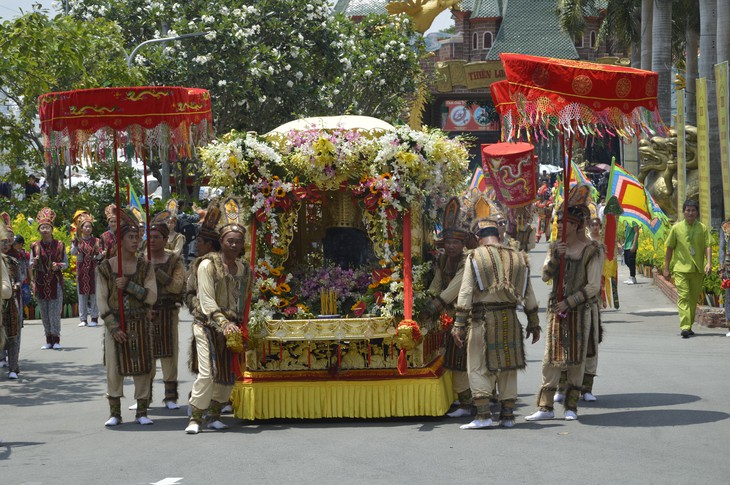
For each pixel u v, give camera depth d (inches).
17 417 448.8
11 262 556.7
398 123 434.0
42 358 633.6
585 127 402.0
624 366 536.1
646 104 398.0
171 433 398.9
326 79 1734.7
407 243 420.2
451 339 421.1
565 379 445.1
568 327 400.2
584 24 1875.0
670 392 455.2
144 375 420.5
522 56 399.9
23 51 650.2
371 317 419.8
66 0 1523.1
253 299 424.8
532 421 402.9
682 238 655.8
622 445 351.9
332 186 430.3
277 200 426.6
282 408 417.1
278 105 1621.6
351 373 421.1
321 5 1640.0
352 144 422.0
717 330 687.1
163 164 1364.4
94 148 425.1
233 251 400.2
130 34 1563.7
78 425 426.3
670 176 1164.5
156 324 451.8
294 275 452.1
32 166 1290.6
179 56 1505.9
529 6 2992.1
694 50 1843.0
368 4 3193.9
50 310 673.6
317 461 339.6
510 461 332.2
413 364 418.6
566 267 402.9
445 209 423.5
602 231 801.6
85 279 797.9
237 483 312.0
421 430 392.2
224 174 422.3
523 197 498.6
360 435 385.1
